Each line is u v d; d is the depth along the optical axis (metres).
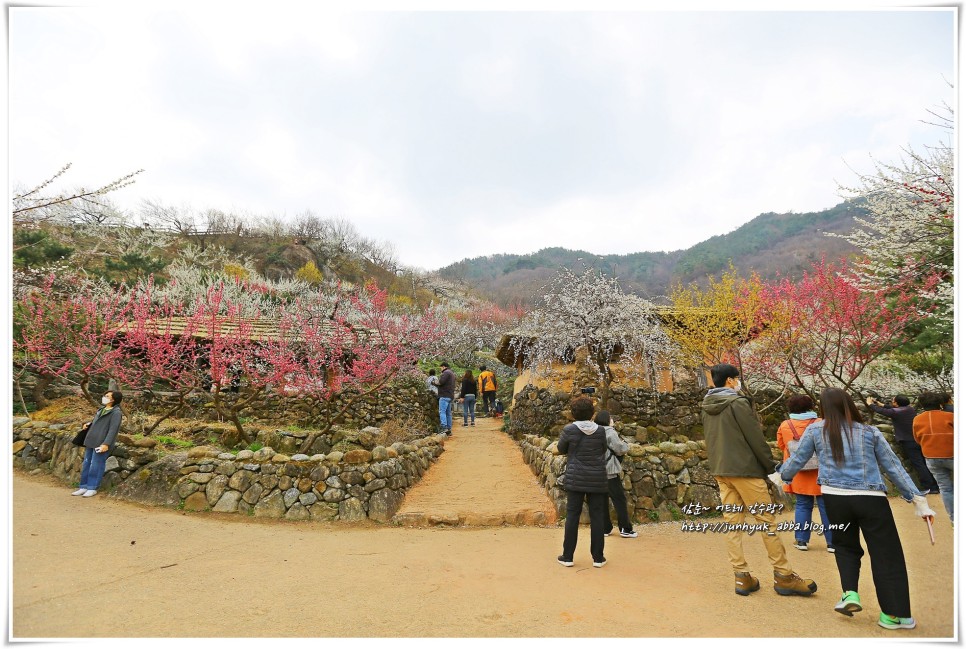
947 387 9.59
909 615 3.23
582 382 12.10
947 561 4.68
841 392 3.61
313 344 9.71
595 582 4.20
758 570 4.55
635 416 11.80
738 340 10.44
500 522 6.33
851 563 3.45
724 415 4.09
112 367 9.34
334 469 6.80
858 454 3.43
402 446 7.93
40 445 8.28
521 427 12.95
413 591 3.99
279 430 10.30
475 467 9.12
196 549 5.06
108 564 4.48
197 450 7.14
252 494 6.64
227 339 8.97
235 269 40.31
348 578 4.30
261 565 4.63
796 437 4.80
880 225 7.98
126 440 7.39
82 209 27.31
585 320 10.52
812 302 8.86
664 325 11.75
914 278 7.51
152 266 26.00
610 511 6.39
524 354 13.91
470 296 67.19
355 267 59.38
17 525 5.44
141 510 6.44
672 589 4.04
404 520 6.34
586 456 4.75
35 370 10.19
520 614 3.54
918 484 8.36
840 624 3.37
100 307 10.06
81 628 3.23
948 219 6.46
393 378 12.14
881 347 8.42
